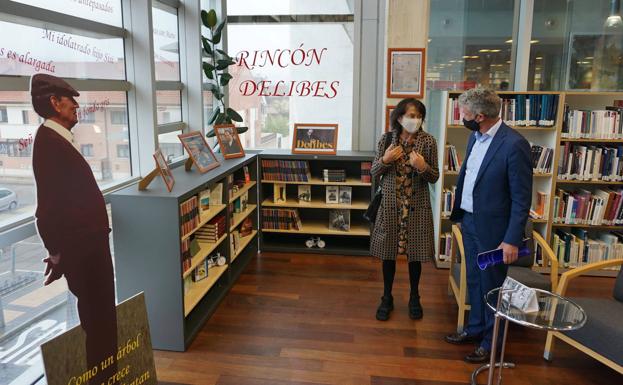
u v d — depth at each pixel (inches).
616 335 95.2
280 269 169.3
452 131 175.2
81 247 76.7
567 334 105.9
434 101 179.0
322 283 156.9
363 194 191.2
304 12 189.8
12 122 90.4
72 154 75.3
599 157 161.8
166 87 153.6
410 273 132.0
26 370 93.5
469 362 110.6
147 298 112.8
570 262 167.3
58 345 74.2
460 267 129.1
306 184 181.5
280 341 119.6
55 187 72.3
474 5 174.2
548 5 171.0
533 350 117.0
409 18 169.3
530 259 133.6
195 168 144.7
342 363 110.0
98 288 80.4
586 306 104.7
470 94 100.8
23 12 91.3
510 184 99.4
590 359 113.3
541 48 173.8
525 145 98.8
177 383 101.9
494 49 176.4
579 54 173.0
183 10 164.4
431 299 144.9
